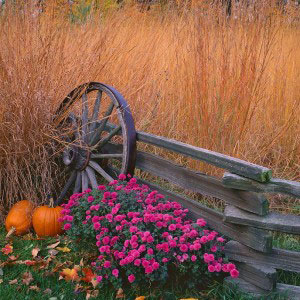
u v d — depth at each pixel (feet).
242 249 10.00
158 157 12.32
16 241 12.62
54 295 10.36
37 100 13.47
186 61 15.66
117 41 17.31
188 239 10.15
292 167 14.39
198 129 13.56
